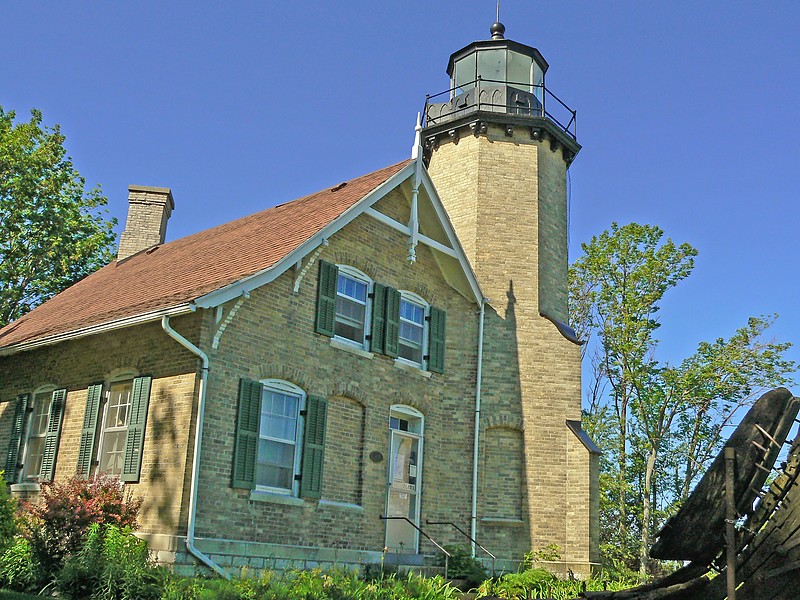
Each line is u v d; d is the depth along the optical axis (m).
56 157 28.47
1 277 27.53
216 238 19.17
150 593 11.23
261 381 14.50
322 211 16.73
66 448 15.44
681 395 34.16
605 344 36.31
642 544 32.75
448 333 19.09
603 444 36.06
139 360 14.46
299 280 15.42
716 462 9.13
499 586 15.40
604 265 35.72
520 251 20.27
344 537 15.46
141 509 13.30
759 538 8.89
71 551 12.23
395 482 17.14
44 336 15.86
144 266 19.80
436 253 18.81
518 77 22.95
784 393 9.11
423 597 13.27
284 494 14.63
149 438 13.66
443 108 22.66
